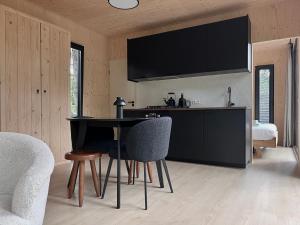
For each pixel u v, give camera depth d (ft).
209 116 11.57
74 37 14.47
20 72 10.19
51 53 11.57
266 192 7.63
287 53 19.04
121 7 11.39
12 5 11.17
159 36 13.61
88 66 15.53
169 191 7.84
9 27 9.84
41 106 11.05
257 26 12.21
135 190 7.97
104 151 7.52
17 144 4.05
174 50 13.12
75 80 14.83
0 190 3.95
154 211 6.28
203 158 11.69
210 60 12.10
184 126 12.17
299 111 13.50
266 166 11.41
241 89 12.68
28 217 2.97
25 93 10.37
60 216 5.98
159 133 6.70
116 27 15.29
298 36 11.33
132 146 6.59
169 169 10.84
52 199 7.15
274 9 11.83
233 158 11.03
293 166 11.42
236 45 11.46
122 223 5.61
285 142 18.45
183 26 14.37
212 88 13.42
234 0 11.58
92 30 15.79
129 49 14.67
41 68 11.08
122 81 16.69
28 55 10.53
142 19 13.98
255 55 20.42
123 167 11.40
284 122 18.75
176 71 13.04
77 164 7.36
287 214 5.98
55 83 11.75
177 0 11.63
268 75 20.25
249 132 11.91
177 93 14.48
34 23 10.81
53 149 11.57
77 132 8.00
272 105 19.99
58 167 11.23
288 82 18.24
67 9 12.66
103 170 10.85
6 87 9.68
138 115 13.33
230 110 11.09
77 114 14.87
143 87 15.70
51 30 11.60
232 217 5.86
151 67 13.85
